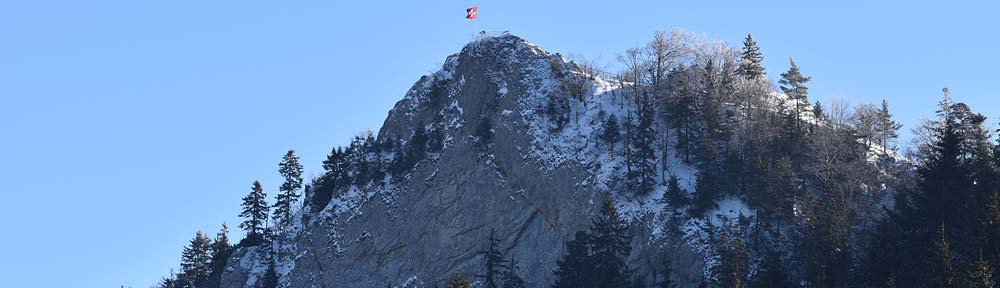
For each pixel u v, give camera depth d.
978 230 122.81
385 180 177.75
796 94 172.38
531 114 169.38
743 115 165.38
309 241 179.38
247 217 192.62
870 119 169.12
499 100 174.12
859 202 149.50
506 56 180.25
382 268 169.62
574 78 175.88
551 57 179.50
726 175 151.88
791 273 136.25
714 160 153.50
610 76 180.75
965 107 161.50
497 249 160.25
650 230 147.12
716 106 163.00
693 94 164.12
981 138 154.50
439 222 167.50
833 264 129.50
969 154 154.12
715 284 134.75
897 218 132.75
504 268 157.50
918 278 122.94
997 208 120.38
